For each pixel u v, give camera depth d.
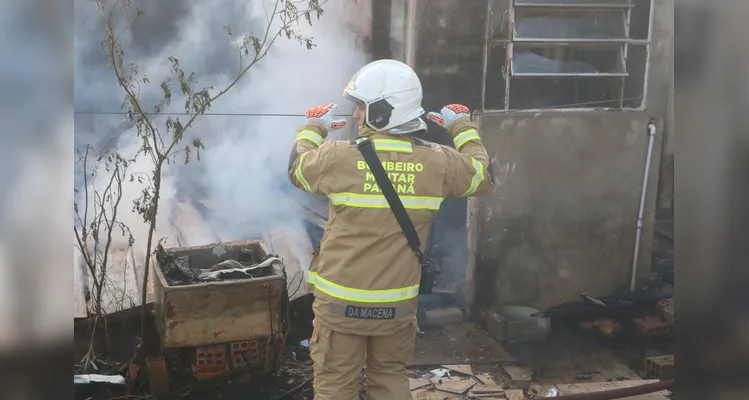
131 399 3.52
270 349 3.73
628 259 4.84
